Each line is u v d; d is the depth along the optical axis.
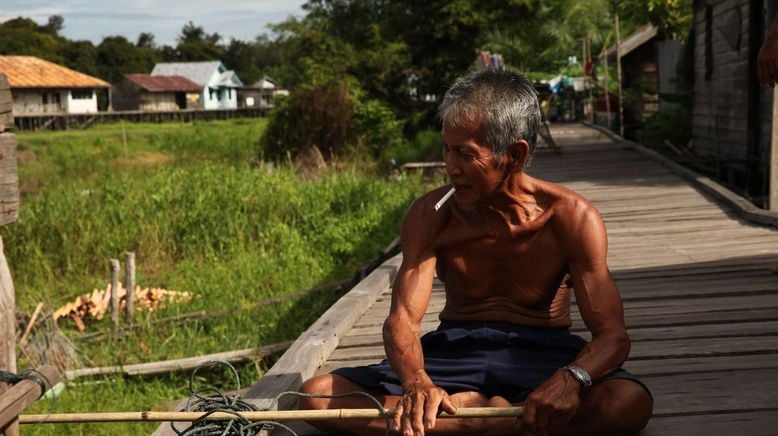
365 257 11.91
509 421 2.88
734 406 3.48
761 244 7.60
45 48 87.81
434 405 2.68
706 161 15.95
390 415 2.76
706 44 16.12
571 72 36.81
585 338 4.68
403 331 2.97
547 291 3.11
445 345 3.11
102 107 77.00
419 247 3.13
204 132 45.12
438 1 31.20
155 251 12.09
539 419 2.71
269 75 101.19
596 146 19.45
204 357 7.78
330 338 4.73
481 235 3.05
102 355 8.22
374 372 3.11
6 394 2.88
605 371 2.83
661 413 3.44
